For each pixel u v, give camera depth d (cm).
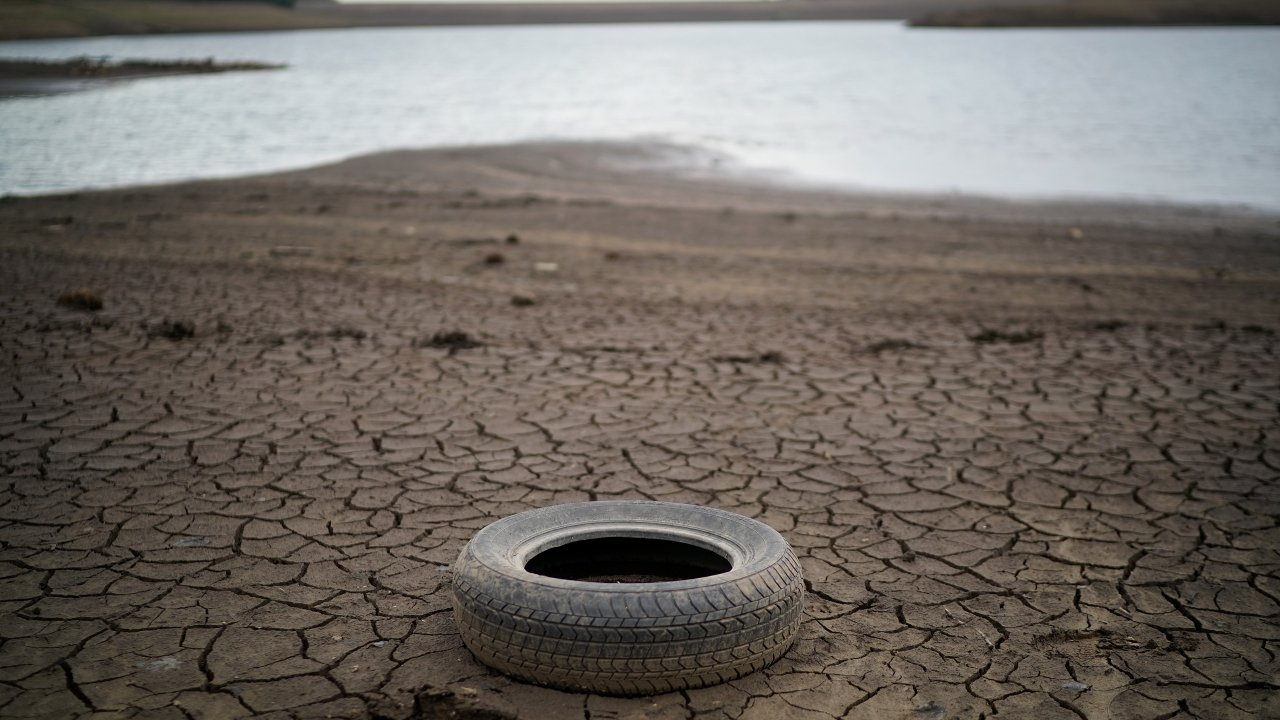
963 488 602
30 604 432
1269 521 555
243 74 7112
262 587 453
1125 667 400
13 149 2941
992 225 1841
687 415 739
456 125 3891
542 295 1189
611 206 2041
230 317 1016
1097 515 563
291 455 632
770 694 369
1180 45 10212
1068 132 3428
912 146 3164
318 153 2984
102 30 14075
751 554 405
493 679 371
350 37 19400
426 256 1433
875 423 727
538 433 689
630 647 352
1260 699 379
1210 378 852
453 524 531
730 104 4791
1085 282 1323
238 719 348
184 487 575
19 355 844
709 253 1533
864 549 512
